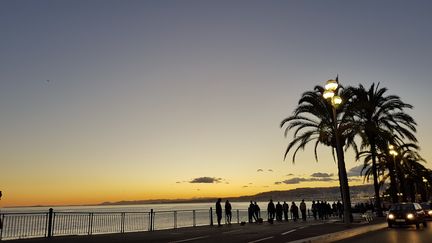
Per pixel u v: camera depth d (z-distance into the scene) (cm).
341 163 2433
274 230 2445
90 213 2319
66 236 2077
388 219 2969
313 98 3278
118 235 2192
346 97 3253
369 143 4031
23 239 1869
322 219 4062
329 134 3291
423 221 3059
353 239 2022
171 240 1873
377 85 3931
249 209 3584
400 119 3922
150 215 2686
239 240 1838
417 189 7862
